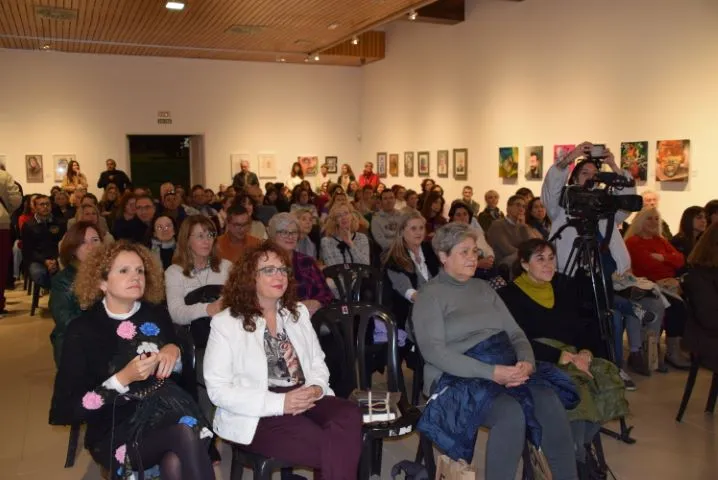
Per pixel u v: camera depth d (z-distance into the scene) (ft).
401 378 8.77
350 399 8.20
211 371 7.23
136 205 19.30
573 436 8.64
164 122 38.24
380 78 39.78
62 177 36.37
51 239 20.58
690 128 20.67
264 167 40.75
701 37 20.10
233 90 39.60
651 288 13.87
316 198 31.50
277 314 7.79
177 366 7.95
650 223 16.05
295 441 7.07
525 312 9.91
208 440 7.50
